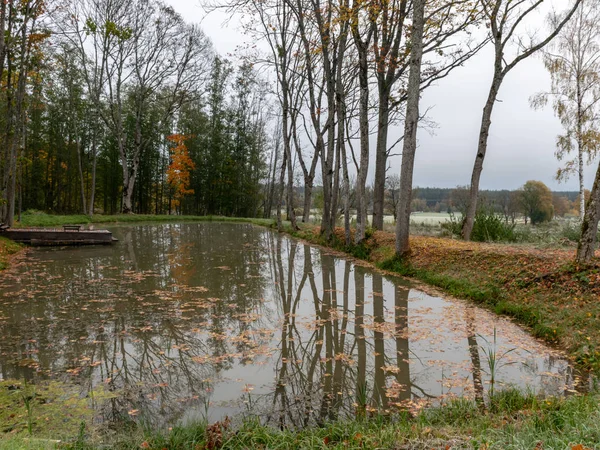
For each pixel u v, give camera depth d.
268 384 5.06
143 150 42.97
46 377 5.17
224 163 46.69
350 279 11.67
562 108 19.75
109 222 32.38
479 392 4.82
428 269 11.46
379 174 17.64
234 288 10.40
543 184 28.55
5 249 15.15
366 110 14.90
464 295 9.38
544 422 3.49
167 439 3.63
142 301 8.91
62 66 32.59
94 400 4.57
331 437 3.63
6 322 7.37
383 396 4.75
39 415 4.22
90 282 10.72
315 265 14.03
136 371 5.38
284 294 9.84
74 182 42.28
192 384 5.03
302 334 6.97
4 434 3.78
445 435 3.39
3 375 5.22
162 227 30.25
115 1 31.31
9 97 19.03
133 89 41.41
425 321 7.68
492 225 15.36
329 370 5.52
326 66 18.09
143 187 45.78
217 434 3.50
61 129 37.50
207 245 19.53
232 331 7.07
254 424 3.84
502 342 6.55
